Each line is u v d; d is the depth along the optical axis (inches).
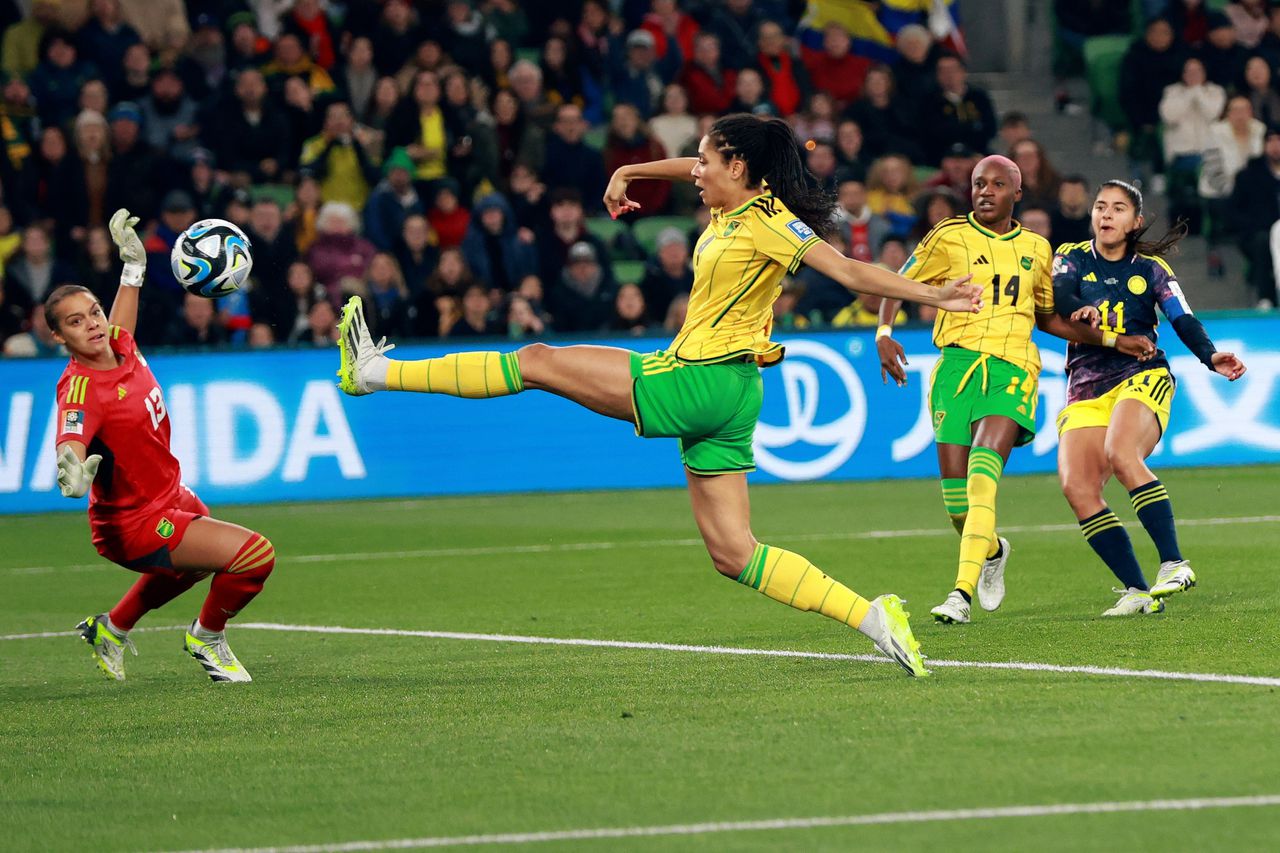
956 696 778.8
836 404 2118.6
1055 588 1182.3
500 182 2326.5
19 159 2213.3
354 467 2041.1
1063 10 2856.8
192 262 920.9
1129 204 1067.9
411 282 2161.7
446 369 837.8
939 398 1087.0
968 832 557.3
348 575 1401.3
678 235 2233.0
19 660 1025.5
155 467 886.4
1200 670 829.2
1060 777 622.5
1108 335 1055.0
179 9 2485.2
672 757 678.5
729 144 809.5
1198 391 2150.6
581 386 821.2
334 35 2539.4
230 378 1995.6
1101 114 2765.7
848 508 1818.4
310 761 698.8
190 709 831.1
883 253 2202.3
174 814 620.1
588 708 789.9
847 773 641.0
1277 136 2482.8
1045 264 1079.6
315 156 2277.3
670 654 950.4
